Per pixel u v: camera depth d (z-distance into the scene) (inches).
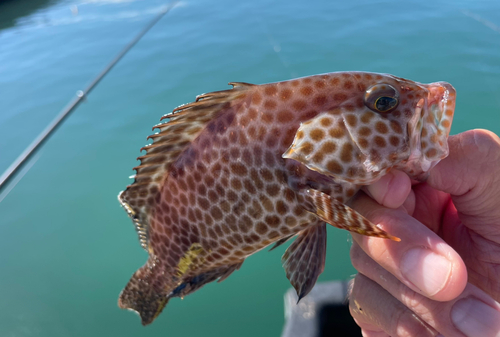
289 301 10.2
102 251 15.5
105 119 23.1
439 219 7.1
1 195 18.4
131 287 8.4
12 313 13.3
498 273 6.5
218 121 5.9
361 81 5.3
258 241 6.0
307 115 5.3
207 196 6.1
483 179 5.7
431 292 4.6
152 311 8.3
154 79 26.2
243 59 26.9
